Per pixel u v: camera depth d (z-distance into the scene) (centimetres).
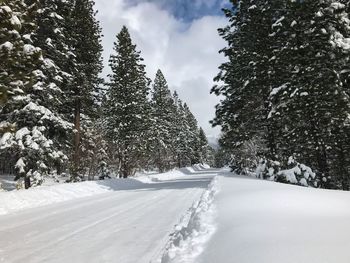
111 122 3425
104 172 3675
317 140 1745
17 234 834
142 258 599
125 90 3409
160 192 1783
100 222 966
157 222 934
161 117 5969
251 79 2014
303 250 407
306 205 748
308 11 1691
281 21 1802
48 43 1967
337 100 1611
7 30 1145
